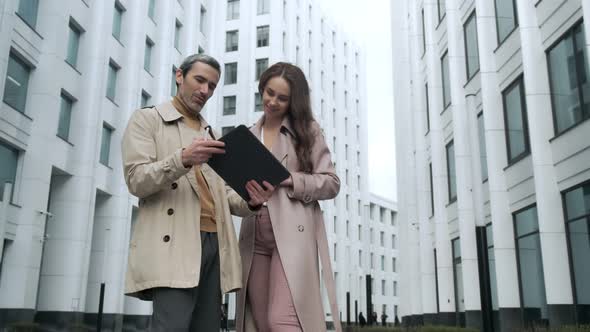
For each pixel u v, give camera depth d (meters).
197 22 37.56
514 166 15.31
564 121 12.80
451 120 20.81
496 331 16.41
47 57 21.59
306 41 56.28
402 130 29.31
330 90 61.88
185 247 2.79
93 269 25.98
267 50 48.47
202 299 2.97
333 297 3.01
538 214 12.98
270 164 2.81
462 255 18.27
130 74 28.11
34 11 21.45
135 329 28.50
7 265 19.48
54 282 22.59
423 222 24.14
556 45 13.12
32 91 21.05
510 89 15.77
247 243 3.12
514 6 15.41
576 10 12.16
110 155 26.84
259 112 47.38
